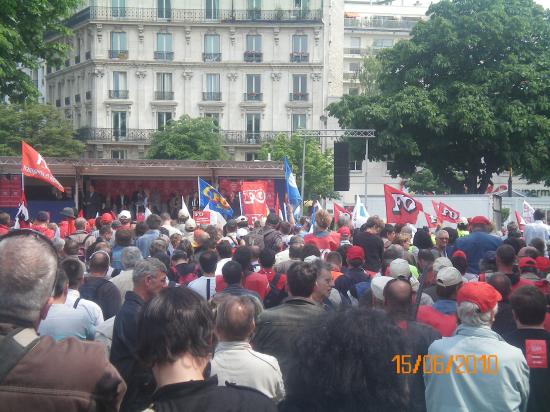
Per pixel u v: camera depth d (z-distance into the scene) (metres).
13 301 2.96
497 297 4.66
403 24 89.88
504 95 36.16
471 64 37.47
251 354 4.71
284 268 7.98
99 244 10.08
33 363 2.90
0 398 2.84
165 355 3.05
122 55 60.66
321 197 56.22
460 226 17.73
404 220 16.95
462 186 40.22
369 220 12.09
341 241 12.09
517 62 36.00
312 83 61.47
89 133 60.88
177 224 16.70
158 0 60.91
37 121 55.00
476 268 10.79
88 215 30.80
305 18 61.31
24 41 20.25
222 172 30.80
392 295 5.17
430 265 7.85
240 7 61.34
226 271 6.81
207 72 61.28
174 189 34.22
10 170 28.33
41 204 29.50
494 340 4.61
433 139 37.12
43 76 70.06
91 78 61.38
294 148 55.47
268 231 12.27
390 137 36.50
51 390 2.88
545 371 4.99
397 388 3.38
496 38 36.28
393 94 37.69
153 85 61.06
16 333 2.96
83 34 62.19
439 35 37.16
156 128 61.19
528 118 35.47
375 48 78.44
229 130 61.44
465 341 4.60
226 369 4.63
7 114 54.00
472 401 4.46
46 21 20.70
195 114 61.34
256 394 3.12
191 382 3.01
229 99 61.44
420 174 58.50
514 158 35.81
